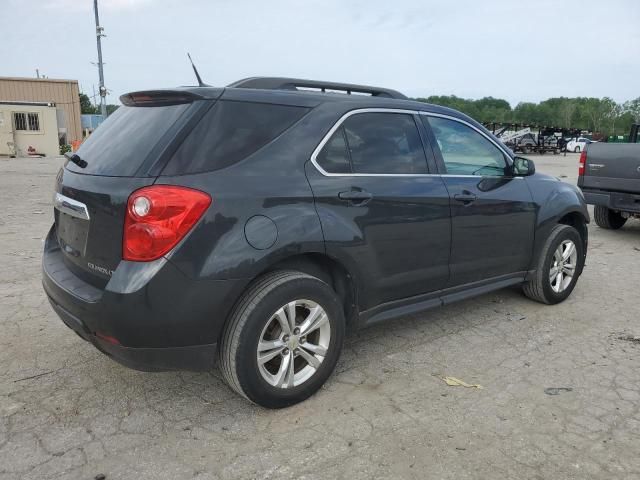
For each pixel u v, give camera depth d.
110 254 2.74
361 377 3.54
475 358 3.87
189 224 2.65
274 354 3.01
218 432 2.89
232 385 2.99
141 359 2.73
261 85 3.39
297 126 3.17
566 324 4.57
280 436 2.87
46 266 3.31
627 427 3.00
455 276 4.02
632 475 2.59
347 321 3.51
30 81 32.88
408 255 3.62
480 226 4.11
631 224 9.85
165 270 2.62
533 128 41.06
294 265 3.18
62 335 4.12
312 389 3.21
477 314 4.78
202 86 3.17
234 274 2.76
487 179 4.23
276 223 2.91
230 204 2.77
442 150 3.96
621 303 5.15
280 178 3.00
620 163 7.64
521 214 4.47
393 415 3.09
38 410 3.08
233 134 2.93
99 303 2.67
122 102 3.51
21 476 2.51
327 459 2.68
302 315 3.22
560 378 3.57
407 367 3.70
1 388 3.31
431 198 3.70
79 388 3.34
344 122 3.38
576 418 3.08
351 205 3.26
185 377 3.51
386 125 3.63
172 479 2.51
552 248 4.81
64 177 3.26
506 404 3.23
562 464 2.66
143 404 3.17
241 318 2.86
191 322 2.72
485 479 2.55
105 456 2.67
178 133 2.79
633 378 3.58
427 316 4.71
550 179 5.01
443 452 2.75
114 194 2.71
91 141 3.32
